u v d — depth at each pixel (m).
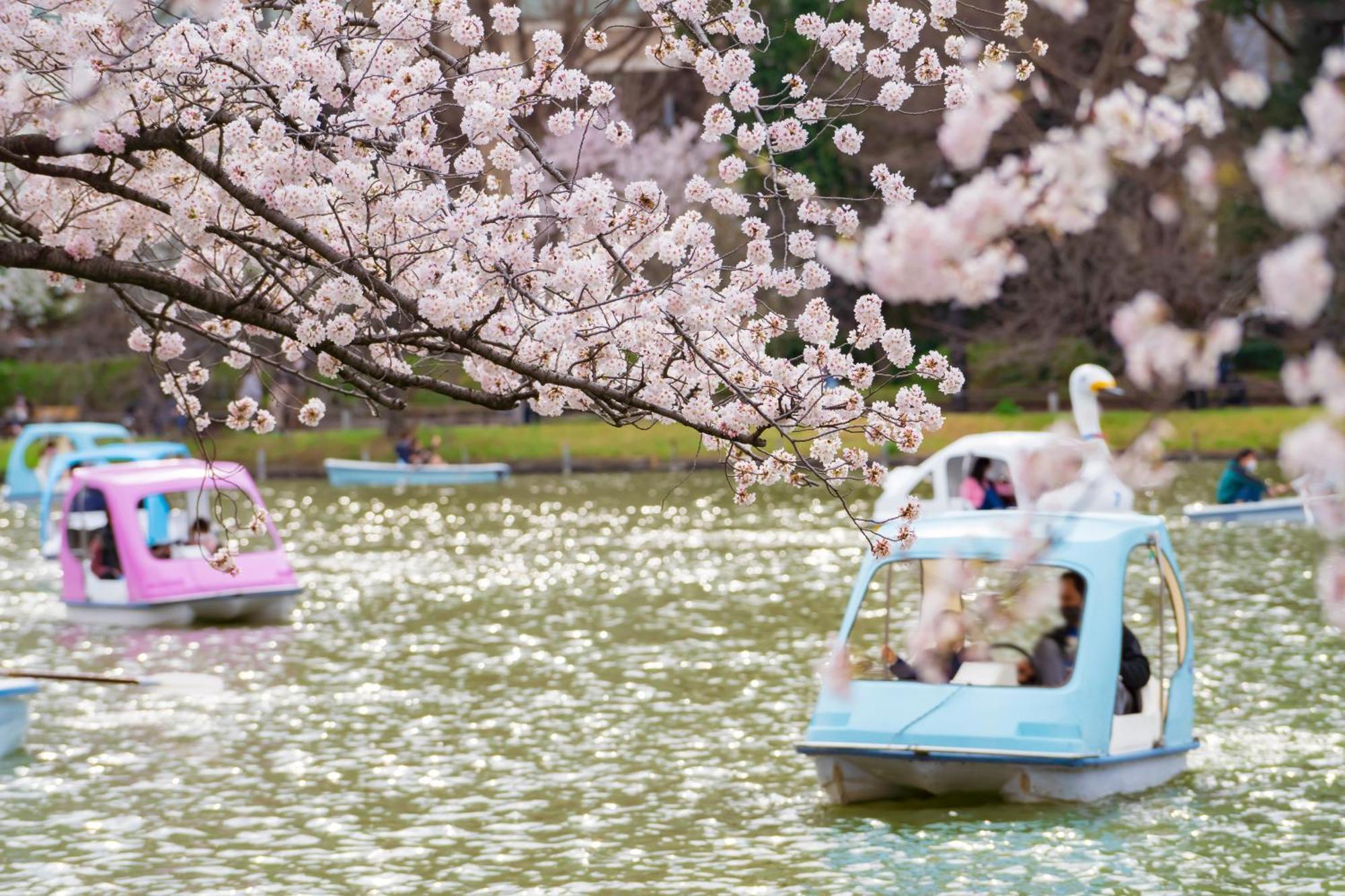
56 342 112.00
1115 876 17.42
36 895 17.75
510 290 13.66
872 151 82.69
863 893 17.09
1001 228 9.02
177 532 40.34
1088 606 20.39
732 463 13.50
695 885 17.58
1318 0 40.06
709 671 31.16
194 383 15.59
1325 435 6.43
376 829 20.31
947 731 20.17
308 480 91.00
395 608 40.84
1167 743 21.39
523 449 95.25
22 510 76.19
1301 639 32.56
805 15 14.72
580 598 42.22
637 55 80.81
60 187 14.89
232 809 21.39
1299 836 18.75
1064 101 62.78
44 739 25.69
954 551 20.73
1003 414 88.06
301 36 13.65
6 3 13.07
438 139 15.35
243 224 15.06
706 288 13.64
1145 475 9.24
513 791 22.19
